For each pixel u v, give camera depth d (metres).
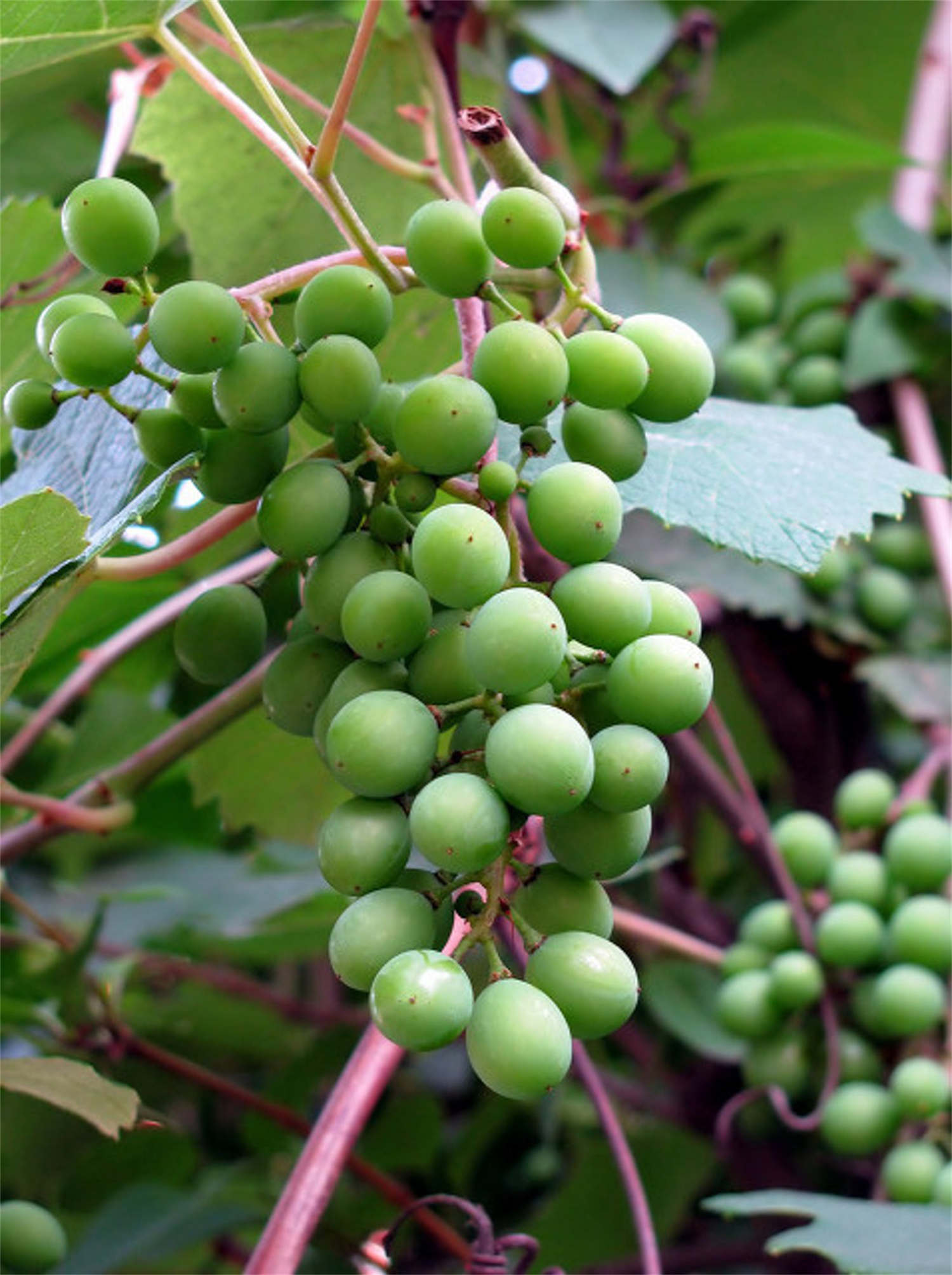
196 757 0.58
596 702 0.41
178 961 0.80
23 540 0.42
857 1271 0.49
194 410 0.43
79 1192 0.68
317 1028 0.81
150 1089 0.73
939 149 0.88
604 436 0.43
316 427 0.44
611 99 0.88
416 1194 0.75
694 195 0.87
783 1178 0.68
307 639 0.44
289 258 0.58
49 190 0.69
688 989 0.73
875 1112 0.60
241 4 0.60
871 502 0.49
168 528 0.58
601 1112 0.57
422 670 0.41
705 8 0.90
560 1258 0.75
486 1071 0.38
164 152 0.57
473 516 0.41
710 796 0.69
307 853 0.71
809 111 0.98
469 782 0.39
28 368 0.55
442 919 0.41
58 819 0.55
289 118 0.44
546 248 0.43
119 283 0.43
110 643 0.60
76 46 0.48
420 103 0.58
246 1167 0.69
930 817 0.65
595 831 0.41
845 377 0.80
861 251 0.94
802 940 0.64
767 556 0.48
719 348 0.74
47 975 0.64
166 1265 0.68
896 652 0.75
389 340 0.55
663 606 0.42
